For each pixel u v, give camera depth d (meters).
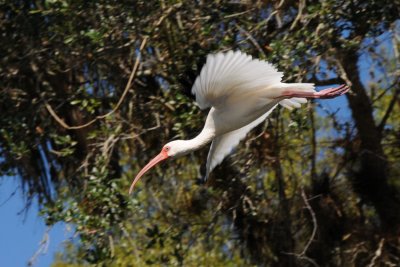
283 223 16.45
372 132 16.95
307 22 14.07
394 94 17.20
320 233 16.81
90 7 14.28
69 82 15.91
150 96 15.23
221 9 14.46
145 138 15.91
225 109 11.48
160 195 16.83
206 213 16.83
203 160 16.44
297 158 17.47
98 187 14.41
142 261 16.66
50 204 14.89
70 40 14.38
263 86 11.22
